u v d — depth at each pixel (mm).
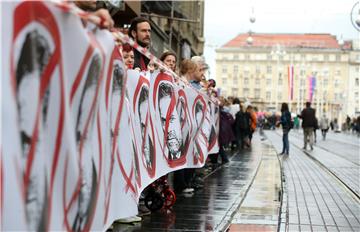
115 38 4566
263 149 25641
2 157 2678
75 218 3633
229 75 148000
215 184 11539
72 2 4137
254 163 17312
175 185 10008
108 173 4504
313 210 8703
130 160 5453
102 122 4258
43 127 3117
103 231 4336
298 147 30641
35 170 3018
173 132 7953
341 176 14656
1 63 2676
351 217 8188
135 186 5734
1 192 2674
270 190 10898
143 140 6402
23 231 2859
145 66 7578
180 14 28172
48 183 3186
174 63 9016
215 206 8531
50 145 3217
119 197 5016
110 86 4449
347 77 137500
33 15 2961
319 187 11891
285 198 9852
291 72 77188
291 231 6965
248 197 9812
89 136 3902
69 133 3477
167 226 6781
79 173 3676
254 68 146375
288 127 23453
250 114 27266
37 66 3023
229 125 16266
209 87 12039
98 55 3934
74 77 3537
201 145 10383
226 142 16234
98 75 4012
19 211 2818
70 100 3490
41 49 3064
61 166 3375
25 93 2902
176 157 8180
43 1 3066
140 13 21047
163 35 28578
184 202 8828
